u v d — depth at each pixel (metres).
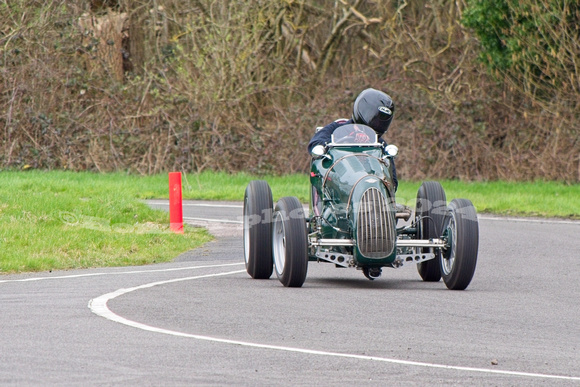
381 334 24.73
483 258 43.31
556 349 23.33
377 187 31.59
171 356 21.73
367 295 31.66
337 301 30.17
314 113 99.06
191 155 98.44
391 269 40.47
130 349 22.44
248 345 23.06
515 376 20.33
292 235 32.41
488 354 22.55
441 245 32.91
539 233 53.94
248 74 102.88
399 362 21.44
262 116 103.56
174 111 99.94
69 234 46.44
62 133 98.31
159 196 79.88
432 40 107.81
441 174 94.75
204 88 101.12
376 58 110.06
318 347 22.97
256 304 29.30
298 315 27.42
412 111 97.81
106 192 73.19
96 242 45.28
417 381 19.69
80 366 20.66
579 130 91.62
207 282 34.50
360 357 21.89
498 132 96.25
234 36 103.81
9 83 98.25
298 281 32.78
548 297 31.86
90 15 107.44
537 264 41.19
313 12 113.75
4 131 97.25
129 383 19.22
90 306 28.53
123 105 100.19
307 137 98.50
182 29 111.25
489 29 94.38
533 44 90.94
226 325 25.72
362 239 31.17
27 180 79.81
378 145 34.12
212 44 103.00
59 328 25.02
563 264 41.16
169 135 98.19
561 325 26.66
